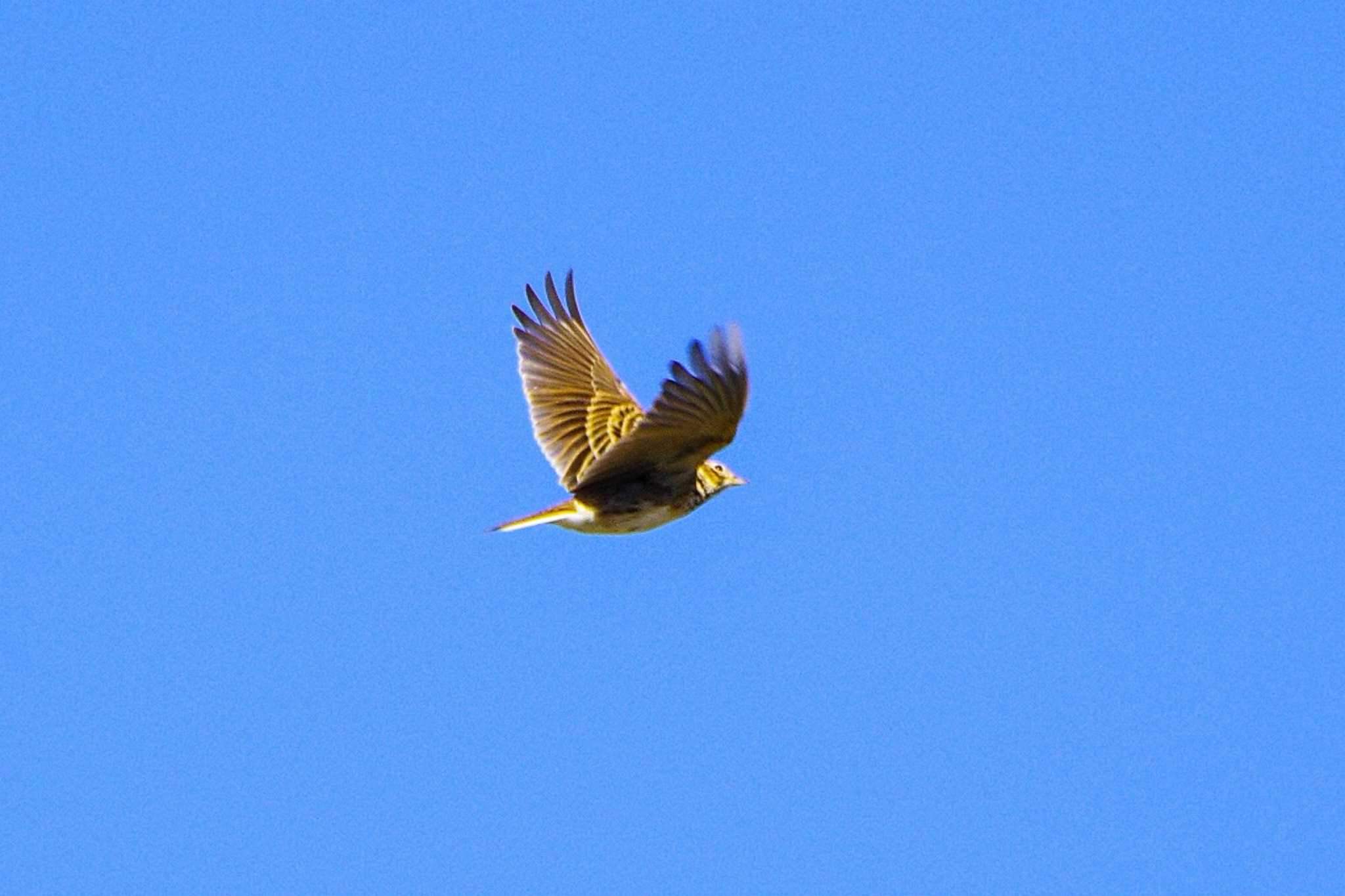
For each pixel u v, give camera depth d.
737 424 15.50
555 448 17.77
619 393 18.25
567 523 16.77
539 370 18.19
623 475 16.44
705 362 14.88
